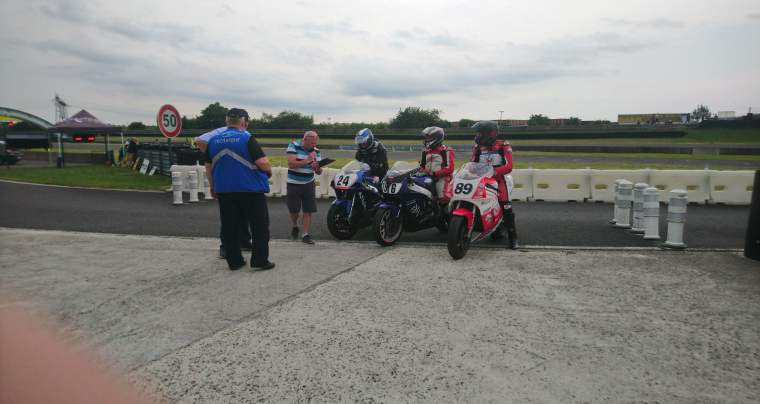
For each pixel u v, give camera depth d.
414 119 77.81
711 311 4.21
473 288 4.86
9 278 5.34
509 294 4.67
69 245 7.16
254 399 2.84
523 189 12.69
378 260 6.04
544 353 3.41
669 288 4.85
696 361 3.29
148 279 5.29
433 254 6.38
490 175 6.34
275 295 4.69
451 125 75.88
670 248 6.60
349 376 3.10
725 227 8.48
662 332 3.77
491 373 3.12
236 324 3.97
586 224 8.86
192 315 4.18
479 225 6.48
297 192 7.12
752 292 4.72
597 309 4.27
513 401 2.79
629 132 52.47
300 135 59.31
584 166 20.72
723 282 5.05
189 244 7.24
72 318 4.11
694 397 2.84
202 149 5.94
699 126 61.81
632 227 8.38
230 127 5.52
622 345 3.54
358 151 7.89
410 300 4.50
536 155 30.48
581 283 5.02
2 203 12.23
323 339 3.66
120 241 7.48
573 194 12.39
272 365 3.26
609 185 12.20
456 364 3.25
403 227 7.25
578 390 2.91
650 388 2.94
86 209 11.17
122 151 27.80
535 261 5.96
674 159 26.36
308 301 4.50
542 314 4.14
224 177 5.40
